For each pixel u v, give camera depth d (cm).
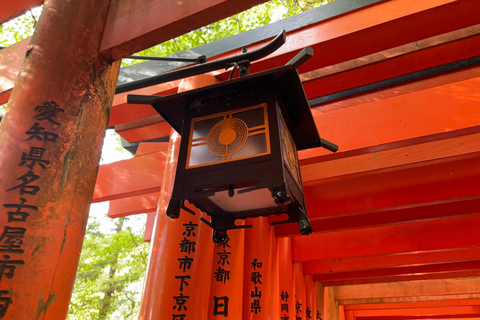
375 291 1412
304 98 269
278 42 279
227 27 996
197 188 241
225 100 274
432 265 1066
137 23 263
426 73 578
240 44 507
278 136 241
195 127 270
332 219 779
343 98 623
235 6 236
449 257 945
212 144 256
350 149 466
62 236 211
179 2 253
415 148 523
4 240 198
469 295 1321
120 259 1353
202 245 448
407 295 1374
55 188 217
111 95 274
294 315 838
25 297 190
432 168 616
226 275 516
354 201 646
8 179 213
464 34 481
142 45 265
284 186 221
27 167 216
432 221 821
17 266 193
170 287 421
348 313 1670
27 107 234
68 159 228
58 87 243
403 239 824
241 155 243
